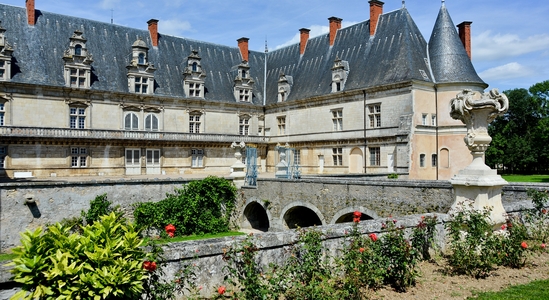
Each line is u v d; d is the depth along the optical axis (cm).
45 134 3784
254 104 5250
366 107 4050
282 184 2730
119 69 4412
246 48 5572
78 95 4050
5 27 3888
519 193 1766
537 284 915
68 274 568
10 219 2250
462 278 963
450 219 1151
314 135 4619
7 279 643
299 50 5269
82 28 4391
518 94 7175
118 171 4238
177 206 2756
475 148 1154
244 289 771
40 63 3925
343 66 4312
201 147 4828
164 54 4856
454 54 3844
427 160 3731
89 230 634
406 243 924
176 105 4681
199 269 802
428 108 3762
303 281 817
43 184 2355
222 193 2981
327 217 2402
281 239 904
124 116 4344
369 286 890
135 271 618
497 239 1008
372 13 4366
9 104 3691
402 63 3812
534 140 6681
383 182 2102
